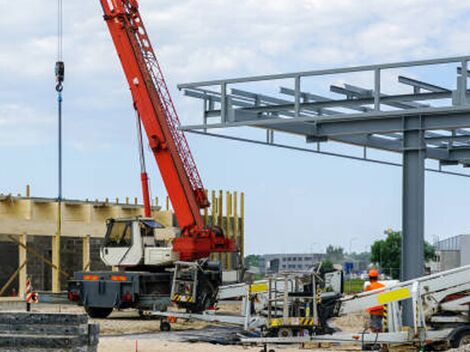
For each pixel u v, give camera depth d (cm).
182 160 2938
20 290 3400
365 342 1878
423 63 1881
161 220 3853
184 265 2484
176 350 1830
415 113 1925
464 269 1923
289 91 2138
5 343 1319
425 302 1925
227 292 2450
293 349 1928
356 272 8275
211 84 2116
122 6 2950
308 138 2302
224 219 4238
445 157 2678
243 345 2006
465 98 1856
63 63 3366
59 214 3462
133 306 2727
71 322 1327
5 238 3600
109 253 2836
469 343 1862
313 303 1948
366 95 2097
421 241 2042
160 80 2962
